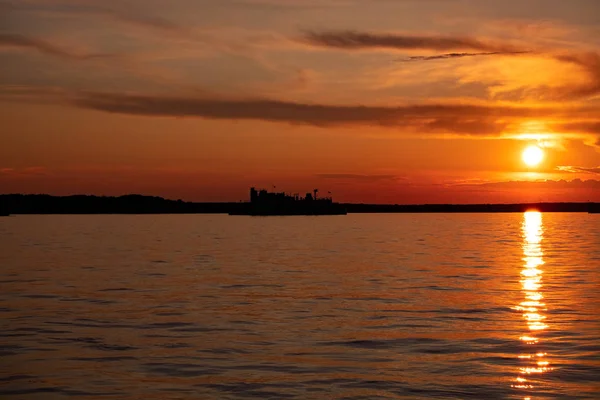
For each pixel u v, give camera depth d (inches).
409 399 891.4
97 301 1768.0
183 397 903.1
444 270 2620.6
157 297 1845.5
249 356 1129.4
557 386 944.9
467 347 1189.7
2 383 971.9
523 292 1919.3
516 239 5359.3
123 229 7810.0
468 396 903.1
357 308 1637.6
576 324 1401.3
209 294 1909.4
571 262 2987.2
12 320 1471.5
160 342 1242.0
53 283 2182.6
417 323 1425.9
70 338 1278.3
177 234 6432.1
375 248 4163.4
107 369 1047.0
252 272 2566.4
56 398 904.3
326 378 992.9
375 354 1141.7
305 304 1708.9
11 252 3727.9
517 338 1262.3
